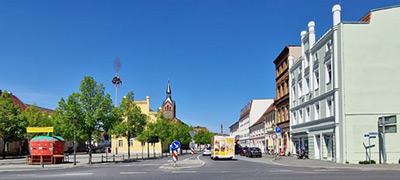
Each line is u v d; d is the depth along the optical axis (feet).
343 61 91.86
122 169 76.54
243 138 340.80
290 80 142.20
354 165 80.48
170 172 65.98
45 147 102.17
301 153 120.26
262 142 226.17
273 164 91.61
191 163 93.04
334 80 94.38
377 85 91.35
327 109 101.09
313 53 113.80
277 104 170.30
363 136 89.86
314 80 112.68
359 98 91.04
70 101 102.06
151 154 212.43
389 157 88.02
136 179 52.90
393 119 85.25
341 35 92.48
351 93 91.20
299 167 78.18
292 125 139.44
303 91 123.03
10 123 148.36
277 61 171.22
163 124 179.32
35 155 101.76
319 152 110.32
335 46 94.32
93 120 101.50
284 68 156.97
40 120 179.22
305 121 121.60
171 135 203.00
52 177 57.72
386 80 91.45
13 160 132.26
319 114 107.34
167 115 374.63
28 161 103.45
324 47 103.40
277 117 171.53
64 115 101.04
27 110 191.62
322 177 51.80
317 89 109.50
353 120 90.38
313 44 113.39
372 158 88.94
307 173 59.82
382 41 92.32
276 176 54.49
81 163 104.47
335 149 93.45
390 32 92.53
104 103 104.37
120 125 130.31
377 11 93.15
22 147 205.87
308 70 118.42
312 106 114.01
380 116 90.33
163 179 52.47
